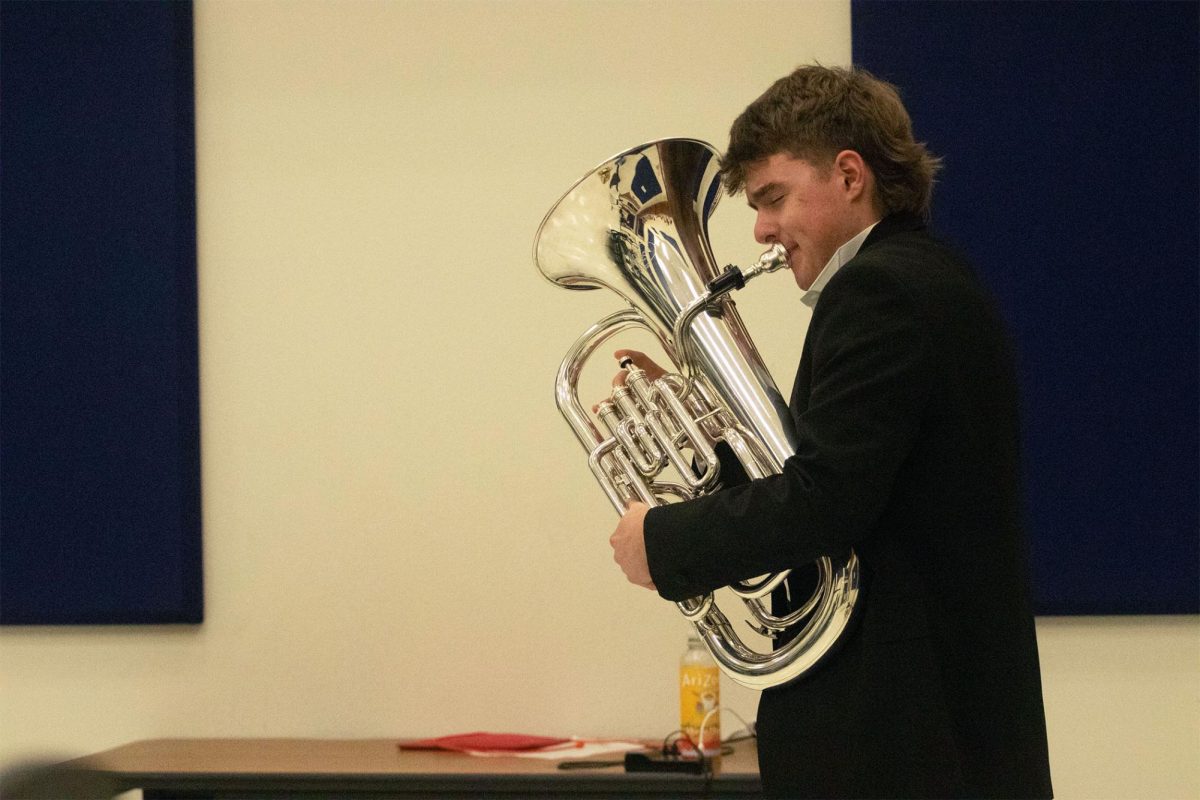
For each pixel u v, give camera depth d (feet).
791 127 12.91
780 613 13.44
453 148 23.08
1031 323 22.34
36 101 23.58
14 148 23.53
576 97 22.95
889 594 11.66
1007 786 11.33
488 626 22.52
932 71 22.44
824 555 11.40
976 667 11.48
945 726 11.34
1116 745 21.86
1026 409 22.25
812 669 12.09
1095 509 22.16
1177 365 22.21
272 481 22.98
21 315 23.44
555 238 14.55
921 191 13.06
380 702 22.59
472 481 22.70
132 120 23.38
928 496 11.58
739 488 11.80
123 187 23.36
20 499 23.25
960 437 11.51
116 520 23.09
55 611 23.04
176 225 23.22
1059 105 22.40
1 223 23.53
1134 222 22.31
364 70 23.26
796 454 11.43
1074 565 22.09
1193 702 21.86
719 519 11.56
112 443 23.18
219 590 22.97
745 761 19.07
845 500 11.06
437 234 23.02
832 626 11.85
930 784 11.23
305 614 22.80
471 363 22.82
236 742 22.03
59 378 23.32
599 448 13.98
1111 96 22.39
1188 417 22.17
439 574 22.65
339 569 22.80
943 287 11.66
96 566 23.06
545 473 22.61
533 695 22.39
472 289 22.90
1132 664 21.95
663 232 14.10
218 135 23.36
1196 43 22.33
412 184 23.09
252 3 23.39
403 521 22.75
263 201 23.25
